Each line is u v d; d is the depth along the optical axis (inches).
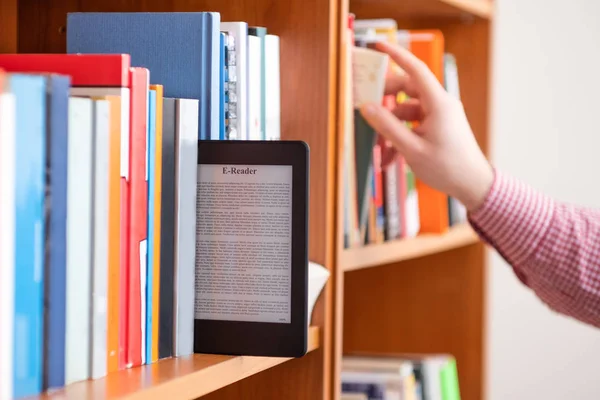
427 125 44.8
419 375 57.5
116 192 26.2
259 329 30.6
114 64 26.4
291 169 30.4
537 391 85.9
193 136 30.0
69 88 24.4
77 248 24.5
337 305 39.8
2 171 21.1
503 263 86.9
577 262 45.2
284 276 30.5
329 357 39.6
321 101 38.4
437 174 44.6
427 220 56.6
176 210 29.5
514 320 86.6
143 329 28.3
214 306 31.0
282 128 39.1
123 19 33.1
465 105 65.6
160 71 32.8
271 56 37.9
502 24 87.3
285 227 30.5
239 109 34.9
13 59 27.1
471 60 65.2
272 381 39.5
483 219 45.7
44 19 40.2
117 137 26.1
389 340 66.9
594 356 83.6
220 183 31.0
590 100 83.9
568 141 84.8
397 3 56.5
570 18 84.4
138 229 27.6
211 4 39.4
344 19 39.4
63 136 23.2
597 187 83.9
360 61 44.4
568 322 84.4
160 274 29.2
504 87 87.4
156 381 25.5
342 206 40.2
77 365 24.9
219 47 33.3
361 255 43.6
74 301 24.6
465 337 65.4
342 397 53.2
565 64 84.7
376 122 44.1
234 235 30.9
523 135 86.7
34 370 22.8
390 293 67.0
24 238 22.1
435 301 66.0
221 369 28.9
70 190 24.1
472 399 65.5
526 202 45.5
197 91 32.4
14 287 21.9
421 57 55.1
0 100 21.0
